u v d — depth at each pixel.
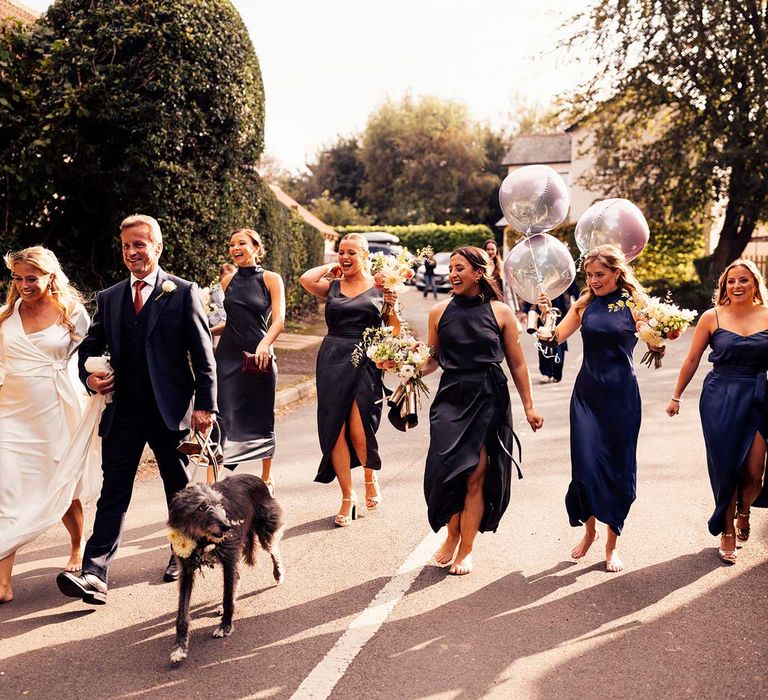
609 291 5.36
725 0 24.22
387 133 66.56
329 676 3.80
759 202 25.89
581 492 5.13
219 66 11.73
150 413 4.77
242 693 3.65
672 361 14.89
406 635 4.23
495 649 4.07
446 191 64.56
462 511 5.12
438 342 5.43
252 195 14.26
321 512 6.38
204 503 3.88
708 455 5.47
